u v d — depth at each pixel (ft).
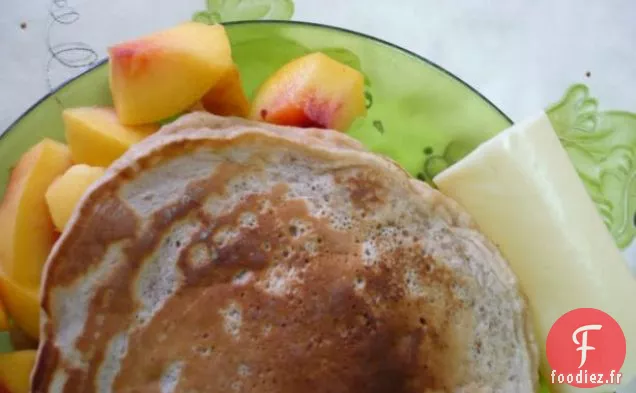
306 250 0.78
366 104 0.92
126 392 0.77
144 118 0.85
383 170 0.81
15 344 0.85
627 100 1.02
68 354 0.78
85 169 0.83
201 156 0.79
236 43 0.91
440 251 0.81
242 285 0.77
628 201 0.99
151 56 0.82
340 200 0.80
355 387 0.77
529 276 0.86
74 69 0.99
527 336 0.83
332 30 0.91
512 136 0.86
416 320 0.79
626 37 1.04
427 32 1.03
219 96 0.88
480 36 1.03
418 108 0.92
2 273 0.82
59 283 0.78
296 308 0.77
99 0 1.01
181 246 0.78
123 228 0.78
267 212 0.79
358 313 0.77
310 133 0.83
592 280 0.85
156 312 0.77
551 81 1.02
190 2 1.02
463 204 0.87
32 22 0.99
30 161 0.84
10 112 0.97
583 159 1.00
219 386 0.77
